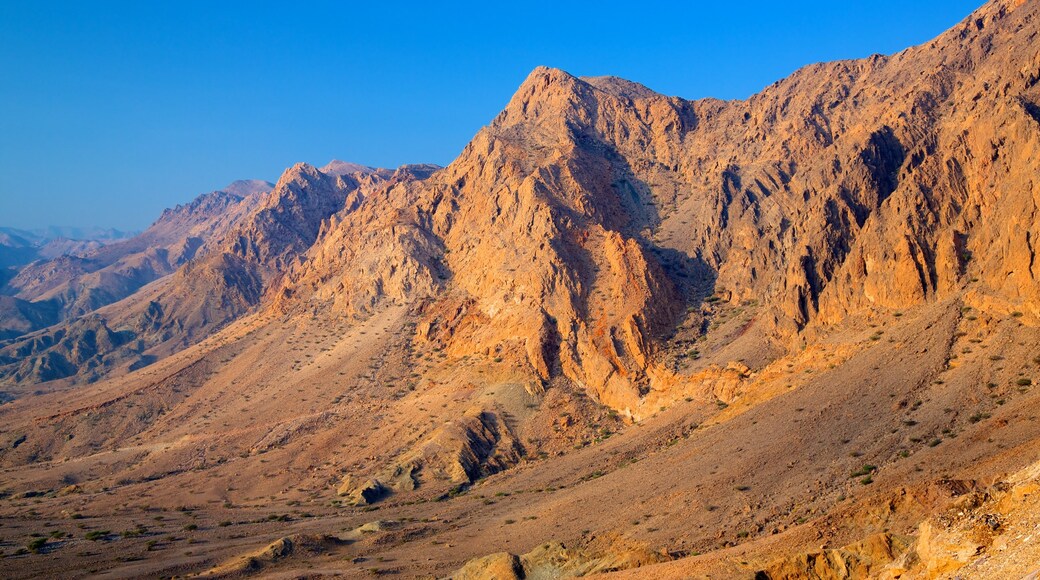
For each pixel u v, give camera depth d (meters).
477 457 140.00
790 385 114.56
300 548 99.94
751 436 102.25
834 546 56.62
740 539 74.88
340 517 123.25
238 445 168.00
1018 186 108.50
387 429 158.12
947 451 77.19
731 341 144.50
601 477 114.12
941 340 103.81
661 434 123.94
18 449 190.38
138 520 128.75
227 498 142.75
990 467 66.31
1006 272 104.31
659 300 160.50
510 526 101.25
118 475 163.38
